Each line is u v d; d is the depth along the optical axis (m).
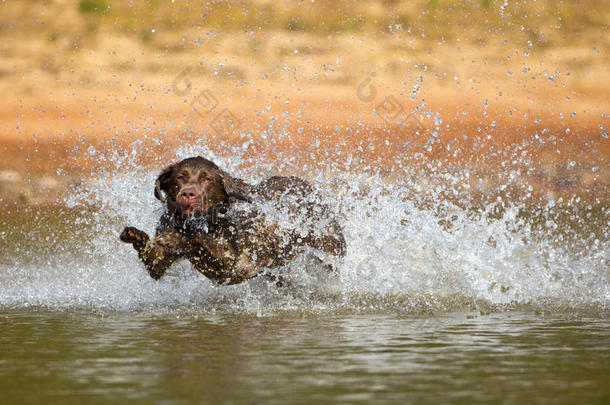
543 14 100.81
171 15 100.38
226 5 102.00
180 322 23.73
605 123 72.31
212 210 26.91
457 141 63.84
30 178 55.91
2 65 89.12
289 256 28.75
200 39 94.94
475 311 25.47
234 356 19.19
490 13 100.75
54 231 40.59
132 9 101.69
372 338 21.28
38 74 86.88
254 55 90.62
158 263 26.06
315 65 87.44
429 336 21.55
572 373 17.66
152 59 90.06
